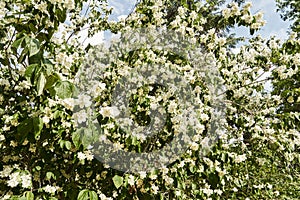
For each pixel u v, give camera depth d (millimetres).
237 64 3709
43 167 2266
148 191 2342
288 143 3201
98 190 2238
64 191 2205
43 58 1639
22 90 2471
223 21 3014
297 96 3277
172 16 3322
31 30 2027
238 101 3404
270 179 4176
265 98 3594
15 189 2010
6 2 2383
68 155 2322
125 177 2225
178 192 2400
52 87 1638
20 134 1758
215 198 2779
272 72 3367
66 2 2045
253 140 3258
